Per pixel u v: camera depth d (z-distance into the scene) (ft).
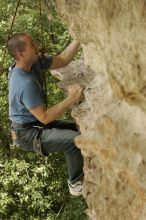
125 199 13.32
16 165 40.60
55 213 41.88
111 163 13.28
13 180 40.06
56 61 16.10
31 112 14.25
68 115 34.27
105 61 11.32
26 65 14.55
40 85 15.03
